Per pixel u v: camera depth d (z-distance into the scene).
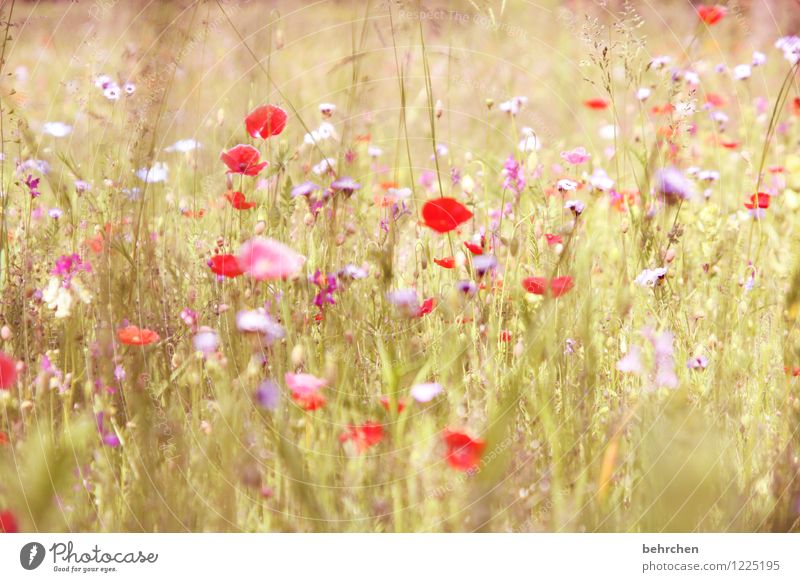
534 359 1.68
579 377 1.68
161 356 1.72
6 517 1.42
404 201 2.27
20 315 1.84
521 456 1.53
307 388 1.54
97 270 1.78
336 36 3.14
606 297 1.99
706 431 1.50
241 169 1.93
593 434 1.58
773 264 2.08
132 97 1.98
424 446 1.54
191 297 1.89
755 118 3.34
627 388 1.71
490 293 1.93
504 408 1.57
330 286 1.85
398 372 1.68
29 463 1.43
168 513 1.47
